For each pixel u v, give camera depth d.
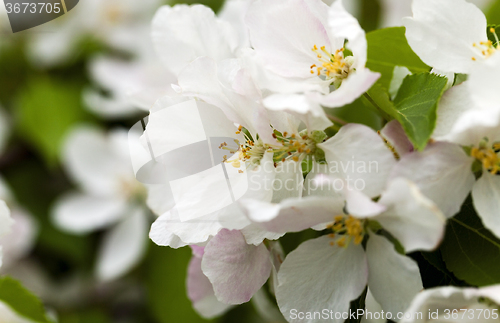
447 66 0.26
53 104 0.40
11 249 0.38
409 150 0.25
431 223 0.24
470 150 0.25
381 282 0.25
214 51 0.28
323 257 0.26
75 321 0.39
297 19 0.26
